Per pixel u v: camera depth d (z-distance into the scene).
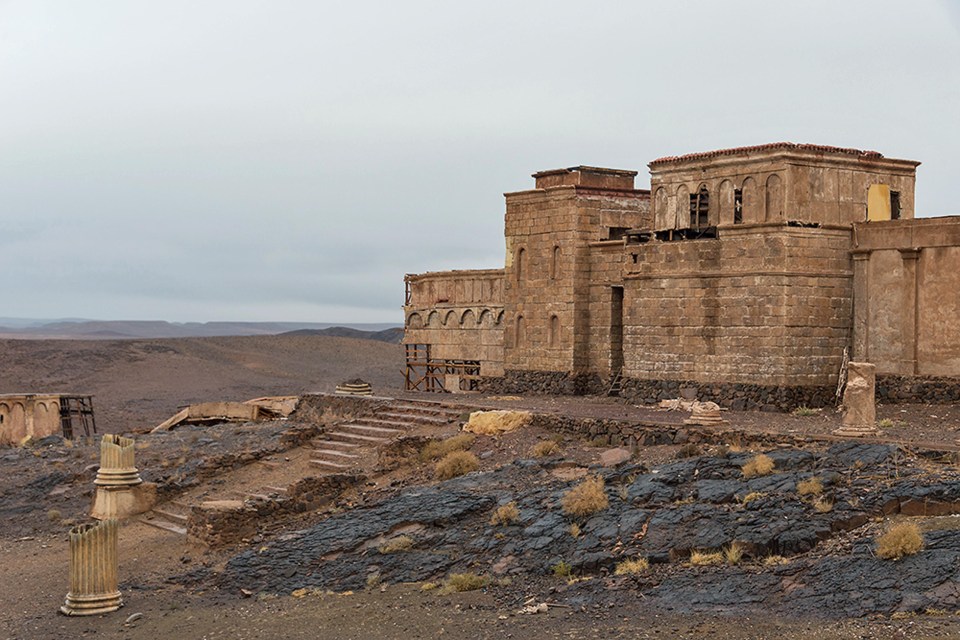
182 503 42.72
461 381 60.72
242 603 31.38
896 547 25.97
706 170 46.34
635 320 48.66
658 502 31.80
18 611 32.22
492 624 26.77
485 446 41.94
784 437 35.00
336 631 27.83
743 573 27.33
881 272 43.88
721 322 45.44
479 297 60.06
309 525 37.12
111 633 29.50
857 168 45.31
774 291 43.75
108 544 31.67
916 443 32.62
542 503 33.66
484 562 31.22
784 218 43.66
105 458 43.12
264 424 54.91
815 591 25.55
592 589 28.19
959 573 24.64
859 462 31.48
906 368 43.09
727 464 33.22
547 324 55.22
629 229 55.41
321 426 49.19
